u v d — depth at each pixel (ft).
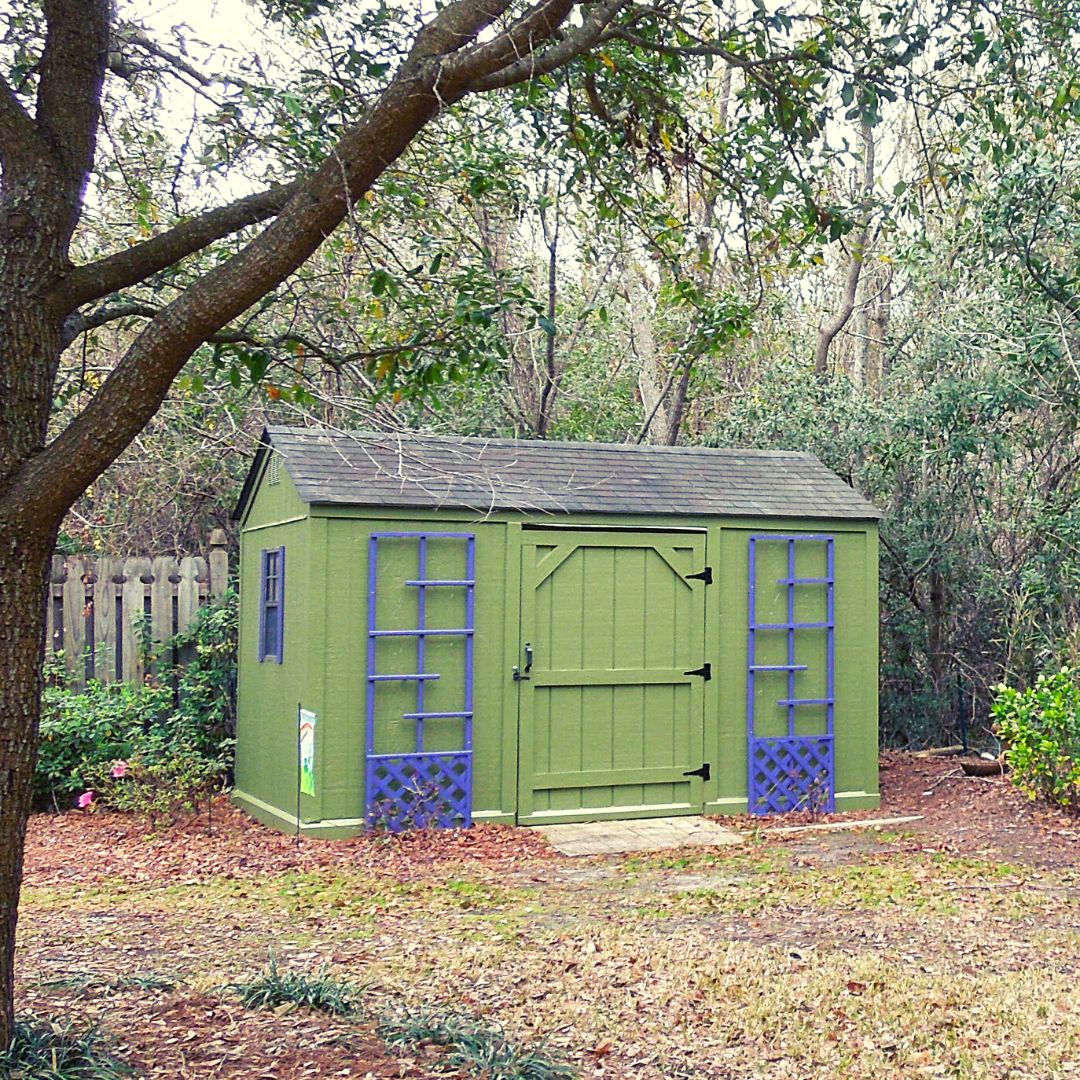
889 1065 15.53
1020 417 45.88
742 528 35.04
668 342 60.18
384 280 20.08
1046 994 18.11
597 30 17.06
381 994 17.67
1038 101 21.98
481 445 35.19
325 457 32.04
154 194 27.45
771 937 21.44
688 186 24.93
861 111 20.70
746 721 34.91
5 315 12.69
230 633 39.45
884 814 34.83
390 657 31.19
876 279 61.98
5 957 12.84
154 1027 15.31
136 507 51.03
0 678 12.34
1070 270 42.75
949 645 46.34
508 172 28.68
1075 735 32.22
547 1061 15.03
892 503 46.39
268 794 34.04
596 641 33.40
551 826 32.53
